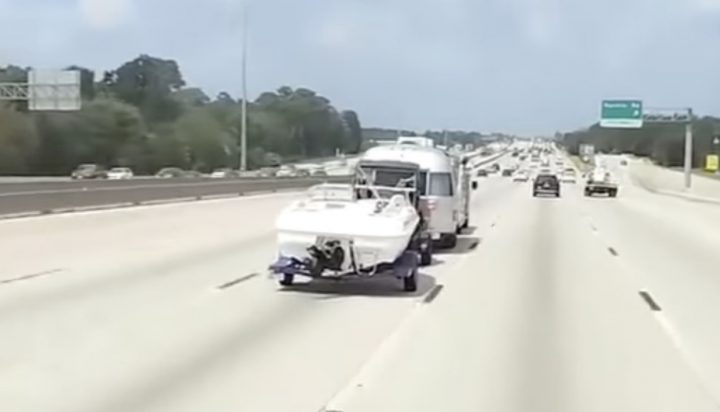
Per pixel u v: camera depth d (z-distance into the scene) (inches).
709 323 489.4
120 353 378.3
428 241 773.3
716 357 396.5
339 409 295.6
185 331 433.4
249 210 1499.8
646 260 859.4
